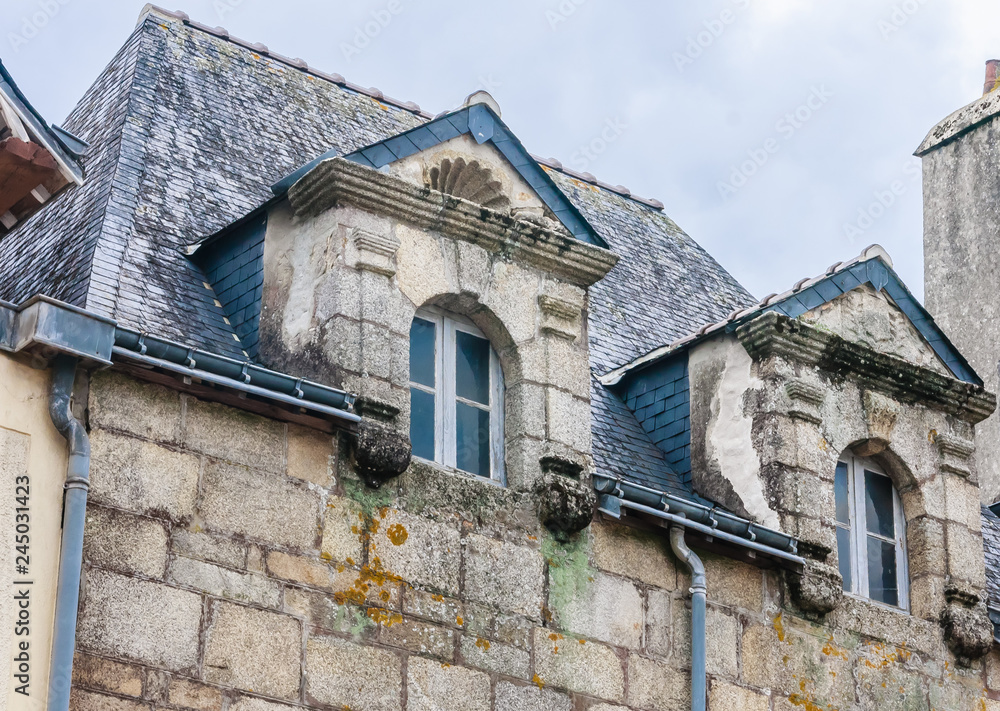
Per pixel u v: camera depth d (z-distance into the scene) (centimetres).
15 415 1167
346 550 1277
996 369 2220
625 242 1972
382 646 1268
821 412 1577
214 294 1439
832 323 1614
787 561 1489
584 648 1367
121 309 1344
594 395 1633
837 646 1515
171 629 1179
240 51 1825
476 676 1305
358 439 1298
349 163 1372
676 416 1619
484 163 1470
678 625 1426
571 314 1468
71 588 1134
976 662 1608
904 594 1609
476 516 1355
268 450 1268
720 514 1451
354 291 1351
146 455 1210
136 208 1478
